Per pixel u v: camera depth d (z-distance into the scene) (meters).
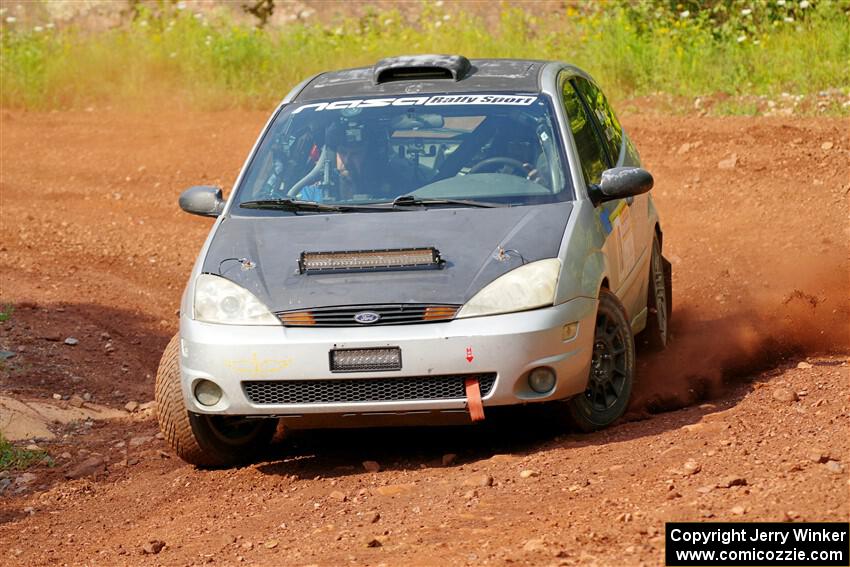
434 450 24.09
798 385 25.14
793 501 17.50
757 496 17.97
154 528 21.12
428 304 21.47
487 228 23.27
